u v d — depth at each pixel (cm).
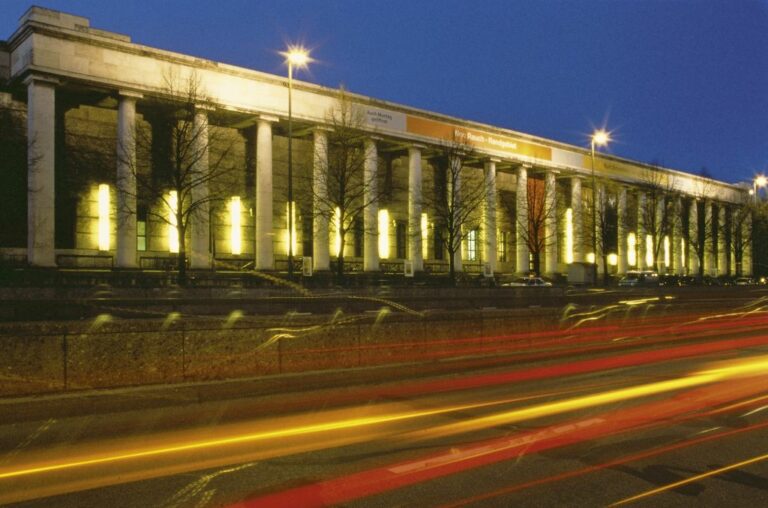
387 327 1434
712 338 2312
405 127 6084
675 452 744
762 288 4675
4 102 4388
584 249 8044
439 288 4181
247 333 1198
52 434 829
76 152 4594
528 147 7238
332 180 5181
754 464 697
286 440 803
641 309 2314
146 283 3847
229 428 873
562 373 1453
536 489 608
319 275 5153
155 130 4853
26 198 4403
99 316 2486
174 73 4669
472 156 6475
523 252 7088
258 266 5125
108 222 4681
